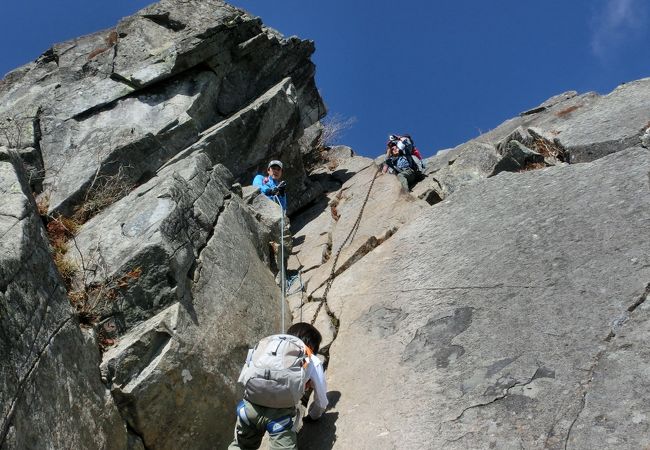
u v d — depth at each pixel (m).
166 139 9.06
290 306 7.05
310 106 12.16
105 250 5.68
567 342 4.46
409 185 10.66
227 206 7.20
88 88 9.77
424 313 5.59
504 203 6.63
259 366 4.43
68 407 4.20
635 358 4.08
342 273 7.16
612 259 5.02
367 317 6.00
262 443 5.13
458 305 5.44
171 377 4.96
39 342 4.14
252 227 7.58
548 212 6.06
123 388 4.74
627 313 4.45
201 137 9.45
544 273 5.25
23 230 4.50
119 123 9.27
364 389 5.07
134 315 5.26
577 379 4.13
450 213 7.03
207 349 5.38
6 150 5.31
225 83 10.45
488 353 4.73
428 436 4.27
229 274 6.29
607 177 6.14
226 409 5.35
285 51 11.20
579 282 4.95
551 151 8.35
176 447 4.94
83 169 8.29
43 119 9.30
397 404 4.70
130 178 8.55
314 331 4.96
